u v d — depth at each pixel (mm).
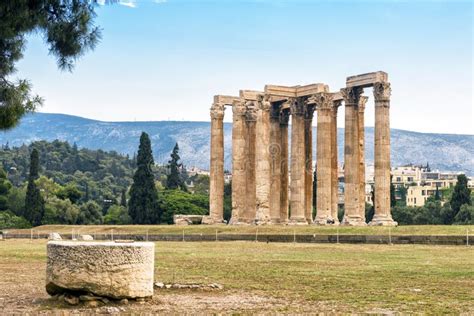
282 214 101938
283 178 102375
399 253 52156
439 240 61188
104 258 25281
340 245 63594
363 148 91875
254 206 100750
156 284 30297
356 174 89562
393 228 72312
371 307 25078
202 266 41688
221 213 103562
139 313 23797
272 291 29578
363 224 88625
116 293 25453
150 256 26312
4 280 33719
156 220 141375
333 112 95375
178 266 41719
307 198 99812
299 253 53344
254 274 36625
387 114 86938
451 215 142250
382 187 86250
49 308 24672
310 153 100062
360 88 90125
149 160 141250
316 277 34906
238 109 100750
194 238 77375
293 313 23797
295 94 97500
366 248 58812
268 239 72562
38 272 37969
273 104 101688
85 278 25094
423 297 27484
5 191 168125
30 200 148750
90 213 170000
